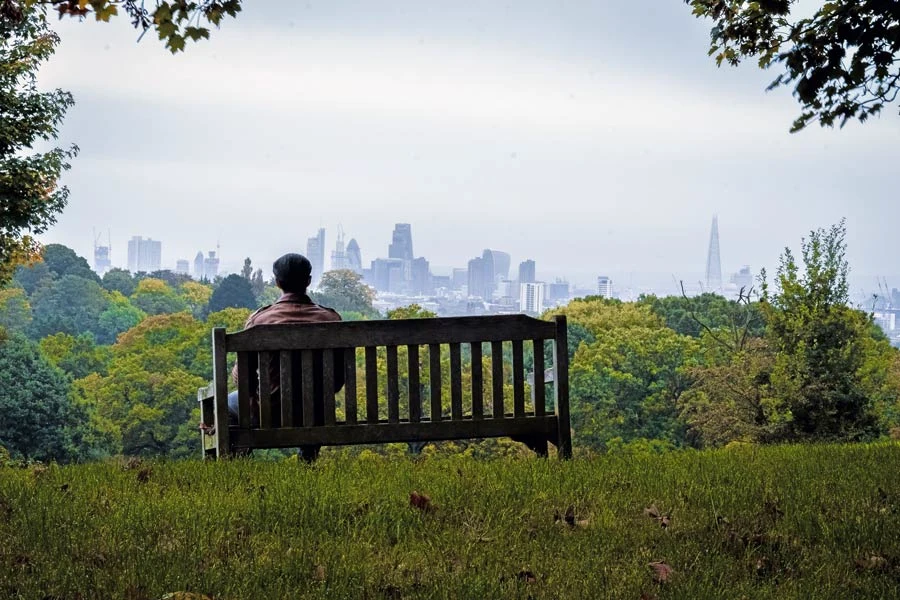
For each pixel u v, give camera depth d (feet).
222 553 14.02
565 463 21.85
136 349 302.04
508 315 22.39
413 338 22.07
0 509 16.37
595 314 304.91
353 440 21.99
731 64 33.71
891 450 26.81
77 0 21.48
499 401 22.49
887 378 123.75
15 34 78.28
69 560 13.32
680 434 232.73
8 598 11.82
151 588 12.25
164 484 19.81
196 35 22.16
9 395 186.80
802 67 27.91
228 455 21.85
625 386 236.63
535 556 14.32
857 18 26.68
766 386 96.07
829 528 15.80
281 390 21.85
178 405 266.98
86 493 18.35
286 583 12.73
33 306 496.64
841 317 91.66
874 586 13.06
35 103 78.48
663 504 17.70
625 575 13.32
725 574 13.56
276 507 16.51
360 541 14.89
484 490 18.37
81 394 270.46
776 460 24.57
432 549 14.57
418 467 22.30
